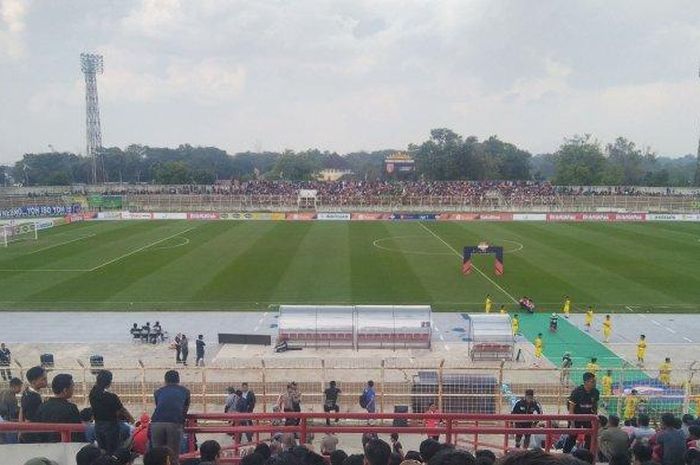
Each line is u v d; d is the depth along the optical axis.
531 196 95.88
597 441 9.52
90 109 130.88
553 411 22.88
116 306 39.91
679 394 22.02
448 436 9.14
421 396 21.12
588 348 32.31
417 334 31.89
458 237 67.19
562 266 51.06
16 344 32.91
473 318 30.45
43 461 6.15
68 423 9.19
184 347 29.44
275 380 25.66
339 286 44.56
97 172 173.75
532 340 33.62
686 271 49.09
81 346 32.62
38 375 10.94
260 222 81.75
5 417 12.10
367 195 97.25
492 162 153.38
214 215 86.06
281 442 11.55
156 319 37.44
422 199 94.81
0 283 45.38
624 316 37.84
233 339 32.78
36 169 197.38
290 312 32.34
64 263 52.03
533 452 3.33
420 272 49.00
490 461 6.89
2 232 67.81
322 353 31.33
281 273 48.50
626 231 71.75
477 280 46.41
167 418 9.16
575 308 39.44
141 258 54.31
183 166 151.62
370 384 21.00
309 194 93.56
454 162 146.62
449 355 31.03
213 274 48.09
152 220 83.94
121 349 32.19
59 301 40.91
